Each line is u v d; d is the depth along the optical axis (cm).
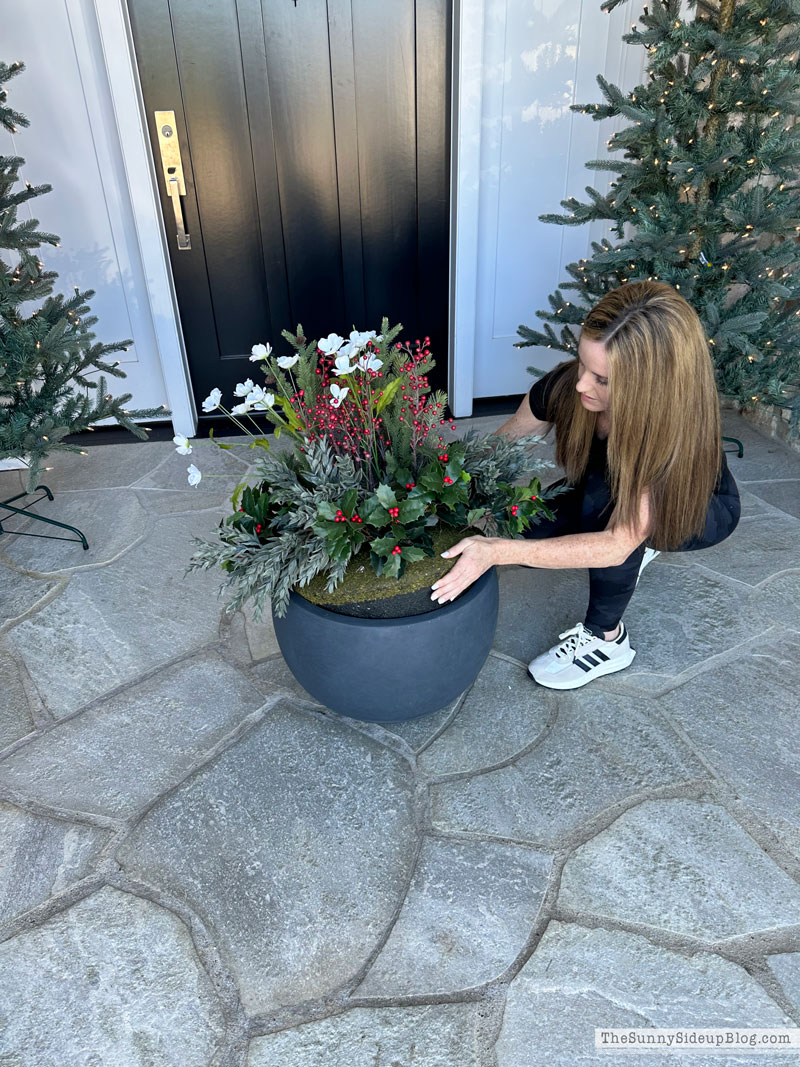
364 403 167
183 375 346
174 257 340
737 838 161
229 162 325
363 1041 129
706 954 140
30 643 224
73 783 179
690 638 218
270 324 360
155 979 139
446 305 367
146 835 166
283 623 169
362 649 159
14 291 236
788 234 301
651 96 247
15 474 322
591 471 185
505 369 383
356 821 167
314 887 154
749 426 345
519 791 173
